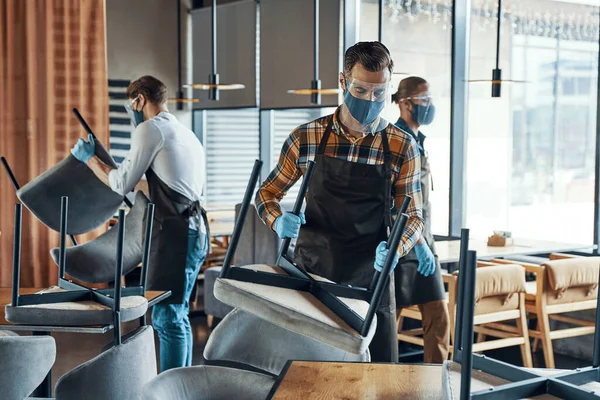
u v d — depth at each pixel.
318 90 6.25
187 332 3.94
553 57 5.93
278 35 7.95
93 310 2.48
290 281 1.88
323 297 1.83
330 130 2.84
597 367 1.72
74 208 3.87
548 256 5.92
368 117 2.68
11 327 2.47
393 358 3.16
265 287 1.81
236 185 9.51
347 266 2.87
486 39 6.28
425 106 4.06
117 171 3.81
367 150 2.83
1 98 7.11
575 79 5.80
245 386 2.24
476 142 6.44
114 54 8.74
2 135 7.14
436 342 4.16
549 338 4.87
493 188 6.38
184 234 3.83
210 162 9.51
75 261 3.50
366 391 1.93
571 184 5.84
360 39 6.87
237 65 8.63
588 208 5.71
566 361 5.38
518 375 1.64
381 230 2.86
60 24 7.20
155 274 3.79
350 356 2.37
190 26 9.27
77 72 7.25
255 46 8.38
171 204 3.83
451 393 1.54
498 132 6.31
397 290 4.03
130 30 8.85
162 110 3.94
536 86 6.05
